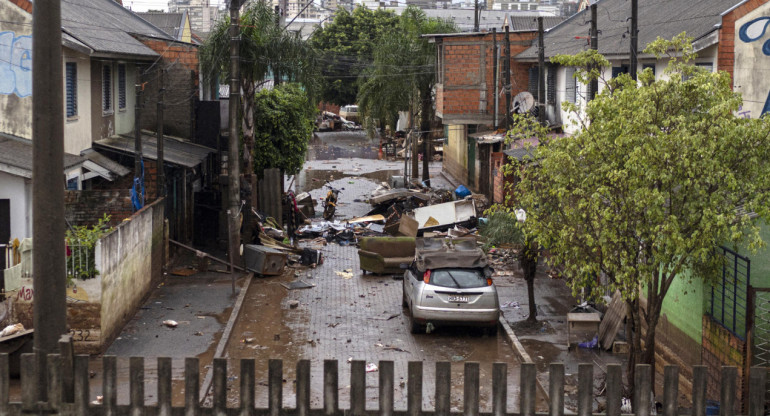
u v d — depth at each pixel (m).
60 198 9.63
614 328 16.23
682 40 12.62
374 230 30.12
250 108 29.56
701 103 11.49
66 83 21.88
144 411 9.78
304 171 50.47
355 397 9.68
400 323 18.95
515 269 24.12
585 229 11.92
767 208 10.50
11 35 20.34
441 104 36.16
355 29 73.81
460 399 13.58
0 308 15.94
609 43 25.36
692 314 13.73
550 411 9.56
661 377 14.85
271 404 9.74
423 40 41.91
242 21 28.36
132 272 18.73
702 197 10.77
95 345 15.66
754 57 19.05
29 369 9.67
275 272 23.97
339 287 22.73
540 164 12.53
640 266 11.23
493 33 34.16
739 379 11.91
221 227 27.55
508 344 17.23
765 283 12.41
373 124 43.31
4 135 20.56
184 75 30.38
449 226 29.56
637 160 10.82
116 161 25.28
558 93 31.94
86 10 28.73
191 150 28.50
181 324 18.23
